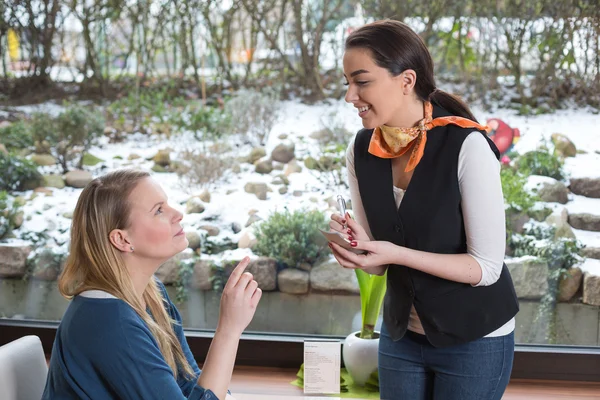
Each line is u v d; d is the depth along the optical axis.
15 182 3.30
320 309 2.97
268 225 3.02
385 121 1.60
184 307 3.04
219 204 3.17
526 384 2.62
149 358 1.27
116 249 1.36
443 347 1.66
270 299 2.99
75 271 1.37
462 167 1.56
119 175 1.39
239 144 3.35
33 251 3.15
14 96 3.48
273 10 3.37
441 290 1.63
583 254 2.85
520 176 2.99
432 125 1.60
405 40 1.56
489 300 1.63
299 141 3.29
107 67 3.47
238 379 2.70
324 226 2.96
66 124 3.35
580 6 3.02
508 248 2.91
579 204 2.92
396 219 1.66
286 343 2.81
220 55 3.43
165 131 3.43
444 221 1.59
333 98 3.36
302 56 3.37
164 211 1.38
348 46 1.58
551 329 2.86
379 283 2.48
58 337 1.32
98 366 1.26
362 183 1.72
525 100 3.14
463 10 3.15
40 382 1.54
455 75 3.22
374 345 2.50
